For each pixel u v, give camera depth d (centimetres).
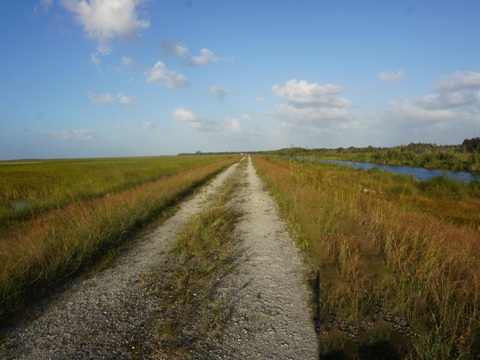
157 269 556
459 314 337
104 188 1525
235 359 311
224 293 455
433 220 809
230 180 2197
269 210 1070
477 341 315
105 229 729
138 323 382
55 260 542
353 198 927
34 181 2077
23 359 319
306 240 669
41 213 1052
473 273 416
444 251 507
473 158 3712
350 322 370
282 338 344
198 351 325
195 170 2759
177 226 877
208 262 582
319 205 872
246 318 386
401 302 390
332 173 1875
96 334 360
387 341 333
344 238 584
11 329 375
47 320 393
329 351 320
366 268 480
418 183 1950
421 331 342
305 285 475
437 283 398
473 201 1417
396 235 599
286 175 1730
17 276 468
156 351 326
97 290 477
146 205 1063
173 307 418
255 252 634
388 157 5088
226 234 774
